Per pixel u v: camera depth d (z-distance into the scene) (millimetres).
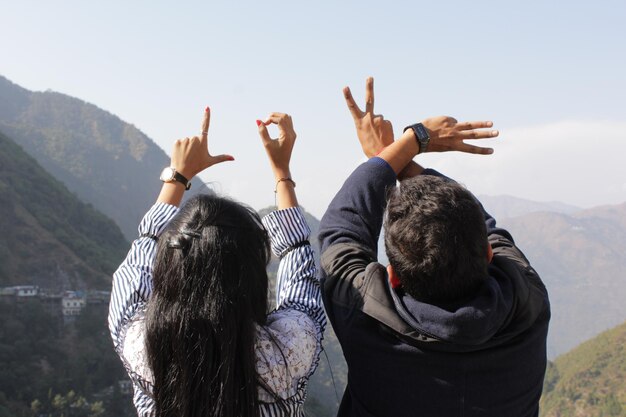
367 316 2193
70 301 71062
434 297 2074
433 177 2154
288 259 2305
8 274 74625
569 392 87375
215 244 1877
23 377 54094
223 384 1797
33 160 105438
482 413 2113
